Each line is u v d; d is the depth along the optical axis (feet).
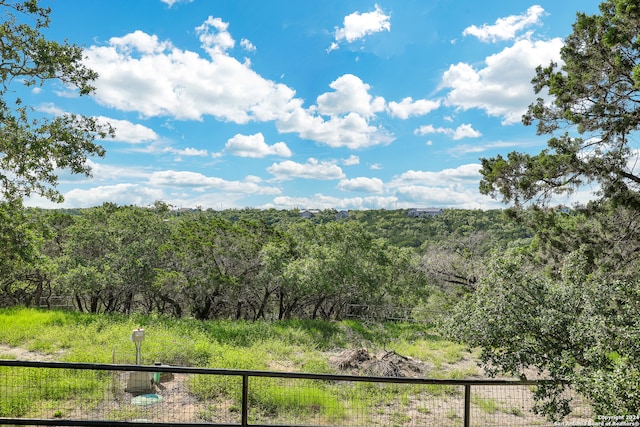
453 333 19.44
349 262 81.10
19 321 45.52
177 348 35.35
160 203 96.43
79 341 37.99
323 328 56.08
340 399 26.40
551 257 41.81
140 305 103.14
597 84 39.29
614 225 41.34
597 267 39.04
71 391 23.57
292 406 23.99
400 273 93.09
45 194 38.81
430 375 36.94
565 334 17.47
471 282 82.79
